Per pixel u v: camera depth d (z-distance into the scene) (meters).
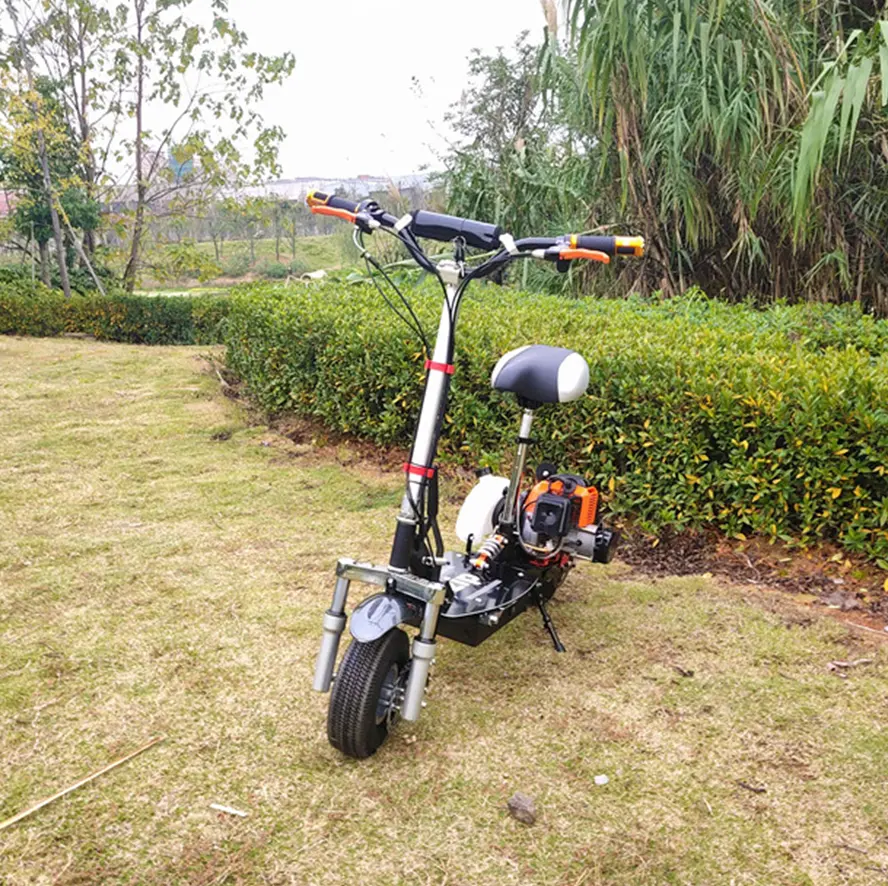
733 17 6.71
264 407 7.03
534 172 9.27
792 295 7.46
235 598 3.70
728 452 4.07
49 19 17.28
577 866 2.15
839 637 3.29
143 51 17.42
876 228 7.00
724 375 4.03
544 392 2.93
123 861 2.15
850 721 2.77
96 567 4.04
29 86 16.84
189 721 2.77
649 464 4.18
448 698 2.92
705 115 6.62
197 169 18.73
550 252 2.47
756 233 7.35
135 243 18.62
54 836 2.23
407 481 2.57
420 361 5.25
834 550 3.84
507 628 3.41
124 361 10.03
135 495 5.12
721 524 4.08
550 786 2.46
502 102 15.73
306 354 6.27
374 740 2.55
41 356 10.64
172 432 6.56
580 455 4.55
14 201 18.55
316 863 2.15
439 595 2.43
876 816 2.34
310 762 2.56
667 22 6.80
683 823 2.31
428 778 2.49
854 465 3.59
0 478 5.41
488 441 4.98
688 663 3.14
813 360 4.22
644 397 4.20
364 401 5.72
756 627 3.39
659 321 5.65
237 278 36.25
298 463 5.77
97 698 2.90
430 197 10.80
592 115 7.57
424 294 7.21
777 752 2.62
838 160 6.10
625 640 3.31
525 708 2.86
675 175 6.99
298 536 4.46
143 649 3.24
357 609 2.42
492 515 3.25
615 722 2.78
